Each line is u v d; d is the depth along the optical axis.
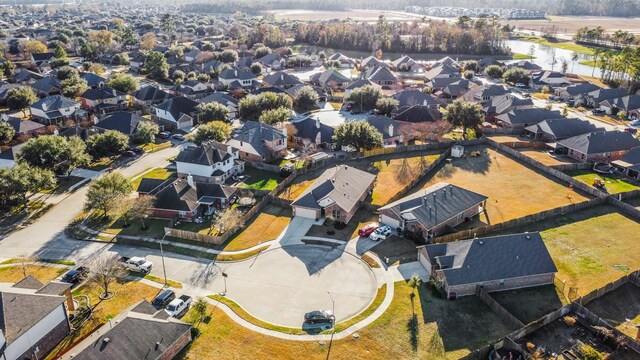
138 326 48.75
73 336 53.00
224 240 73.06
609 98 149.38
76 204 86.62
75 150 98.62
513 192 89.81
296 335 53.06
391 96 154.00
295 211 80.62
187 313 56.72
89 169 102.94
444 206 76.06
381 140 108.56
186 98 138.25
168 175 99.12
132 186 85.06
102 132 120.06
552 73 185.12
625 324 54.97
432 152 112.19
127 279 63.75
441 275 60.69
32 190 84.81
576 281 62.91
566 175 94.88
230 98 145.38
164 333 49.28
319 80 186.00
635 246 70.81
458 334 53.12
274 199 85.44
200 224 78.88
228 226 74.81
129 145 117.12
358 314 56.47
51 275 64.75
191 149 97.56
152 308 53.94
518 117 128.00
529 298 59.53
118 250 71.19
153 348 47.44
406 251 69.62
